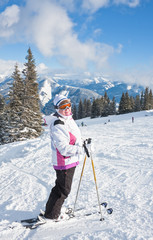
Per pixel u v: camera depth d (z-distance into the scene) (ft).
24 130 62.69
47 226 7.09
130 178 12.51
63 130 6.74
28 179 14.14
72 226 7.06
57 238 6.39
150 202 8.82
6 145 33.94
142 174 13.16
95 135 37.47
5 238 6.51
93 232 6.57
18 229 6.95
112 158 18.10
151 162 15.99
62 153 6.75
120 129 50.57
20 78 67.72
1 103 94.53
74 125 7.17
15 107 65.92
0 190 12.25
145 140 28.04
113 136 34.73
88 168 15.31
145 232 6.43
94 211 8.16
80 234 6.48
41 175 14.88
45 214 7.32
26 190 11.70
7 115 67.87
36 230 6.88
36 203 9.64
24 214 8.54
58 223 7.25
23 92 67.15
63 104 6.90
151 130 42.47
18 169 17.74
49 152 23.27
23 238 6.50
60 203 7.25
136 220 7.27
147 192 10.03
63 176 7.10
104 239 6.13
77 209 8.37
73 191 10.81
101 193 10.24
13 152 27.37
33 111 67.41
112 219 7.43
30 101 66.95
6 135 65.26
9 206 9.36
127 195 9.74
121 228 6.73
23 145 31.01
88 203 9.10
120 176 13.01
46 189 11.69
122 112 201.57
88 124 133.28
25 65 68.69
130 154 19.11
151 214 7.68
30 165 18.70
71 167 7.13
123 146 23.48
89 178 12.92
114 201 9.15
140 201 8.96
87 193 10.34
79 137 7.15
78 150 7.03
